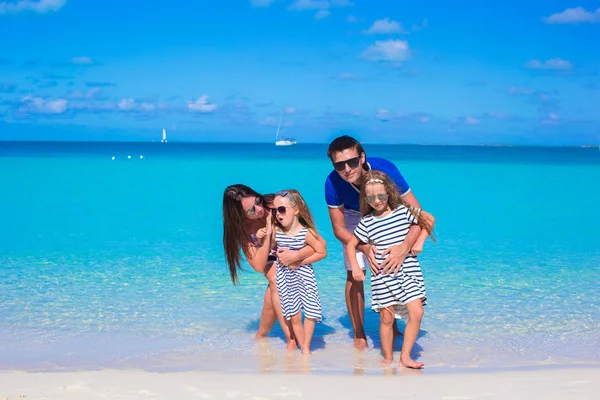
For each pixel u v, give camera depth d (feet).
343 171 16.67
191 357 16.06
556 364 15.14
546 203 56.34
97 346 16.78
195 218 45.29
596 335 17.71
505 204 55.31
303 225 17.56
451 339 17.52
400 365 15.28
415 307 15.47
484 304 21.18
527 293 22.66
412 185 78.38
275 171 107.76
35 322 18.89
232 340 17.69
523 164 150.10
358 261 17.69
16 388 12.49
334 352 16.81
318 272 26.58
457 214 48.06
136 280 24.84
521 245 33.63
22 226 40.81
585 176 98.32
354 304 17.71
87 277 25.32
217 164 136.98
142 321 19.25
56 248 32.45
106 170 107.96
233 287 23.79
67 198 59.21
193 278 25.31
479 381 13.06
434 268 27.30
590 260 29.27
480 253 31.17
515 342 17.16
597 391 12.23
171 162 146.72
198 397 11.97
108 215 46.78
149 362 15.53
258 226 18.21
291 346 17.10
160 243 34.24
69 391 12.32
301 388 12.62
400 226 16.07
